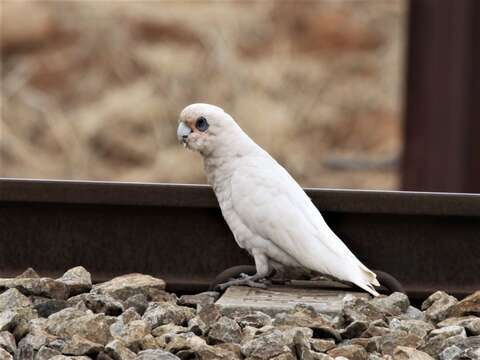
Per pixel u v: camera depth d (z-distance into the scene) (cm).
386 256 1005
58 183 1005
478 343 769
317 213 923
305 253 896
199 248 1012
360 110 2975
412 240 1005
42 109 2914
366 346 778
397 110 2977
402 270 1004
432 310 872
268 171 920
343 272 887
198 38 3080
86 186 1003
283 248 907
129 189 1002
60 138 2844
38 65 3011
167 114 2898
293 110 2931
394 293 895
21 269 1014
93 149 2828
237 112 2908
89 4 3122
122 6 3131
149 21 3105
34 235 1020
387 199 991
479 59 1750
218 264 1012
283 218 902
